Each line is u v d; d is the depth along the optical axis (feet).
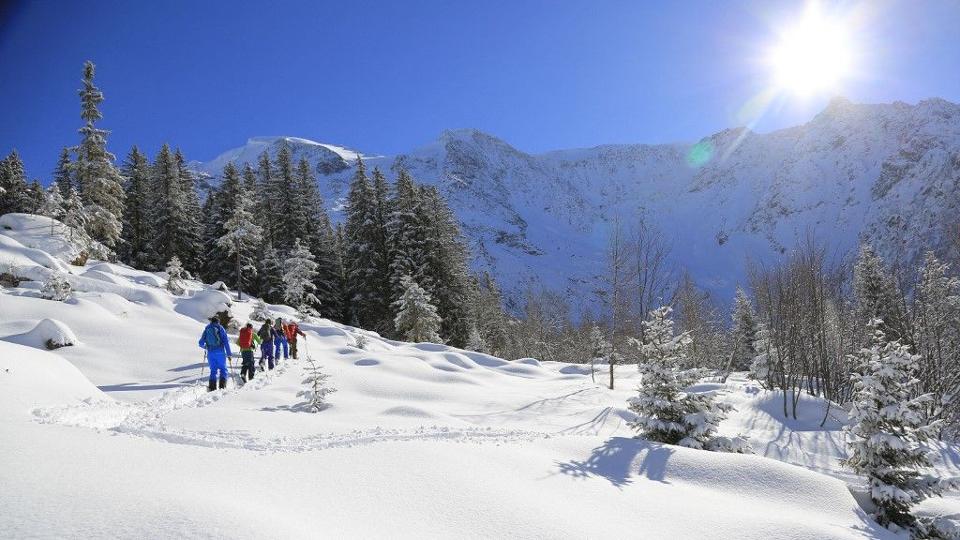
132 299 89.76
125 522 12.08
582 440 28.55
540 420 46.11
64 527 11.60
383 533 14.64
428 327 126.72
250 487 16.24
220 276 165.48
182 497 13.87
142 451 18.35
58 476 14.43
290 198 163.02
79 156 134.51
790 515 21.44
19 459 15.26
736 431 55.83
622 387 78.33
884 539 20.99
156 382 50.37
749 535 18.30
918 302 84.99
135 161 167.12
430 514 16.39
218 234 167.02
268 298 159.02
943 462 45.14
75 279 89.25
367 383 54.39
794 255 87.81
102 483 14.32
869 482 30.14
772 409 64.03
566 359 206.08
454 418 39.99
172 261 114.73
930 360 73.31
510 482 20.25
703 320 143.02
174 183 158.71
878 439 29.04
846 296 95.09
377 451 21.56
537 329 220.23
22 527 11.42
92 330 67.21
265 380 50.39
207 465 17.87
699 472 24.76
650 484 23.11
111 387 46.11
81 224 124.26
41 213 126.93
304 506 15.44
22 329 61.98
